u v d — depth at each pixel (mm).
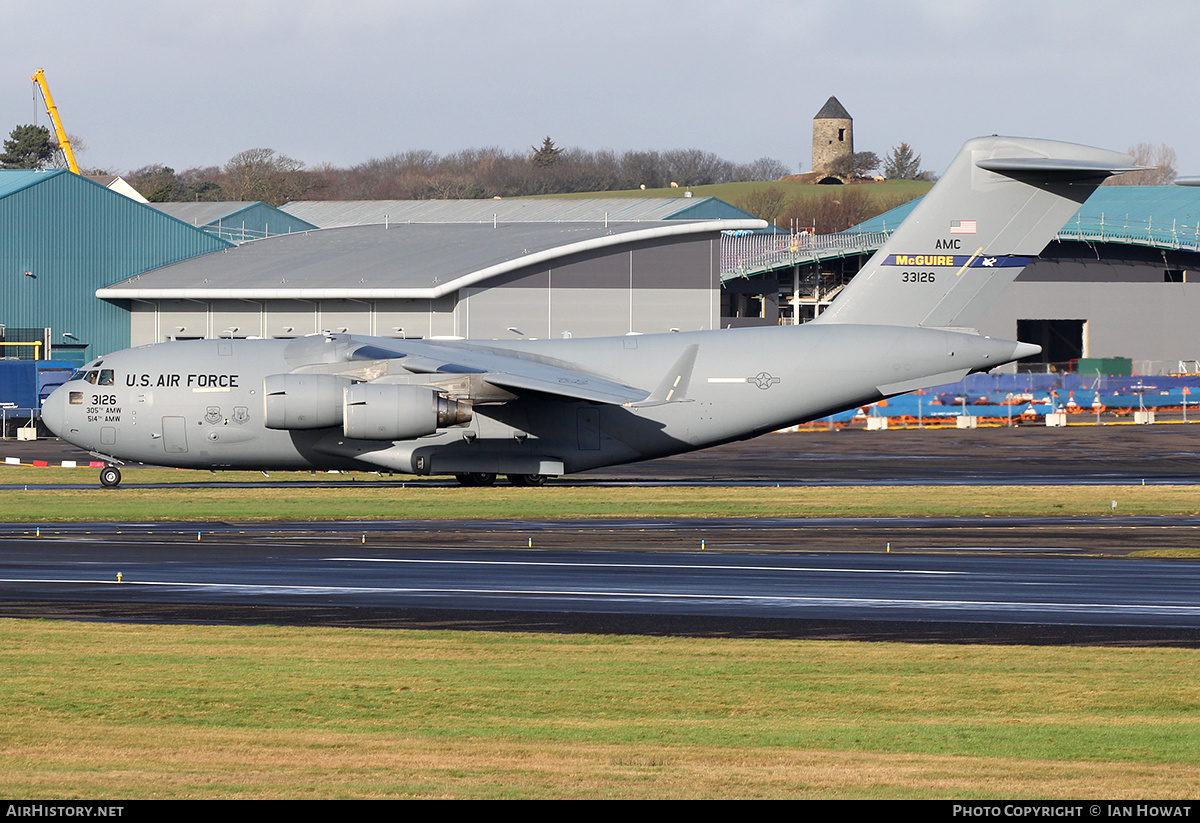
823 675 50500
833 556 84938
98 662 52031
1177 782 35281
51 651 54188
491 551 86500
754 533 97562
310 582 73312
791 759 37781
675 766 36844
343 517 105875
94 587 71312
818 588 72188
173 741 39844
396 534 95375
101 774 35781
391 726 42062
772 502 118062
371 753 38375
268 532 96438
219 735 40688
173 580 73750
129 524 101125
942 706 45406
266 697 46219
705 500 119250
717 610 65500
